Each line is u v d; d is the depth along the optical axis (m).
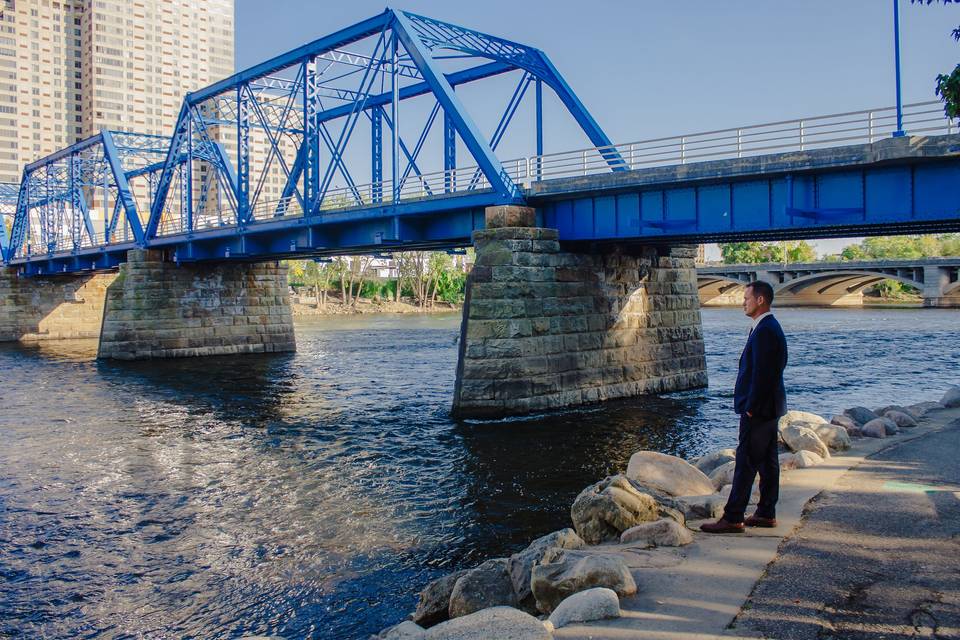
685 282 32.03
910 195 20.03
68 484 17.61
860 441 12.09
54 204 71.62
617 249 28.75
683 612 5.79
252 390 33.41
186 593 11.17
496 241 25.23
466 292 24.94
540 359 25.38
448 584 7.80
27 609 10.78
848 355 43.69
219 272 50.84
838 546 7.07
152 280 48.41
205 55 197.88
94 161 62.16
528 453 19.59
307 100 35.22
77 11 180.75
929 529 7.43
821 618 5.54
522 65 33.91
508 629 5.36
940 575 6.23
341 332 72.75
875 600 5.80
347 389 33.22
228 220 45.25
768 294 7.81
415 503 15.37
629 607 5.96
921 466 10.07
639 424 23.17
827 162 20.81
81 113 181.88
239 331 51.16
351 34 32.59
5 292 67.38
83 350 56.41
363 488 16.66
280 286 53.44
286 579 11.54
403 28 29.62
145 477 18.17
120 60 181.00
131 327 47.50
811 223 21.73
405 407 27.75
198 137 48.19
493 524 13.87
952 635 5.16
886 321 78.56
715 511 8.44
